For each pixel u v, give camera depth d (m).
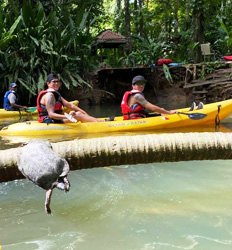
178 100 12.25
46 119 5.09
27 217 2.00
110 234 1.76
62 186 1.60
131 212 2.03
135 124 5.23
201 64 12.20
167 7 20.50
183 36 15.95
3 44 10.52
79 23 12.62
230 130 5.10
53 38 11.70
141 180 2.64
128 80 13.74
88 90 12.19
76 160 2.27
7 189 2.48
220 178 2.66
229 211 2.02
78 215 2.01
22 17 11.13
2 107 11.02
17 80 11.13
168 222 1.89
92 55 15.37
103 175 2.79
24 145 1.94
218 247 1.59
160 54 14.98
